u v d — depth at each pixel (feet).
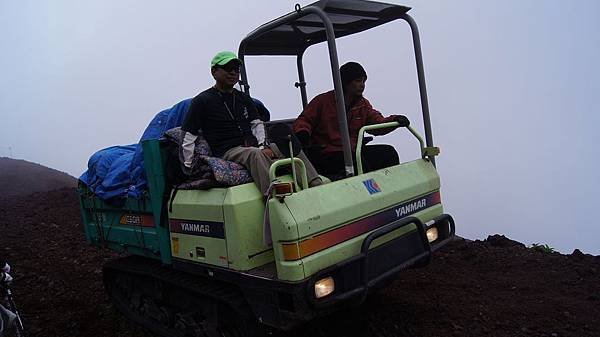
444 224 14.29
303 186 11.41
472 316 14.61
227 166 11.72
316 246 10.46
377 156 15.17
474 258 20.30
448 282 17.66
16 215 40.93
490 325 13.99
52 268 24.41
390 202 12.50
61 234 32.17
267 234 10.56
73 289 20.95
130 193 14.70
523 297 15.93
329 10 14.52
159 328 15.46
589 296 15.53
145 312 16.60
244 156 11.98
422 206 13.74
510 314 14.64
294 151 11.34
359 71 14.73
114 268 17.12
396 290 17.02
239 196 11.15
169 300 15.05
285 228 10.02
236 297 12.12
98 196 16.08
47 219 37.91
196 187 12.09
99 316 17.70
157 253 14.06
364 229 11.66
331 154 14.56
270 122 16.14
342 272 10.73
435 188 14.42
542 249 21.77
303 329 14.10
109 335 16.10
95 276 22.45
